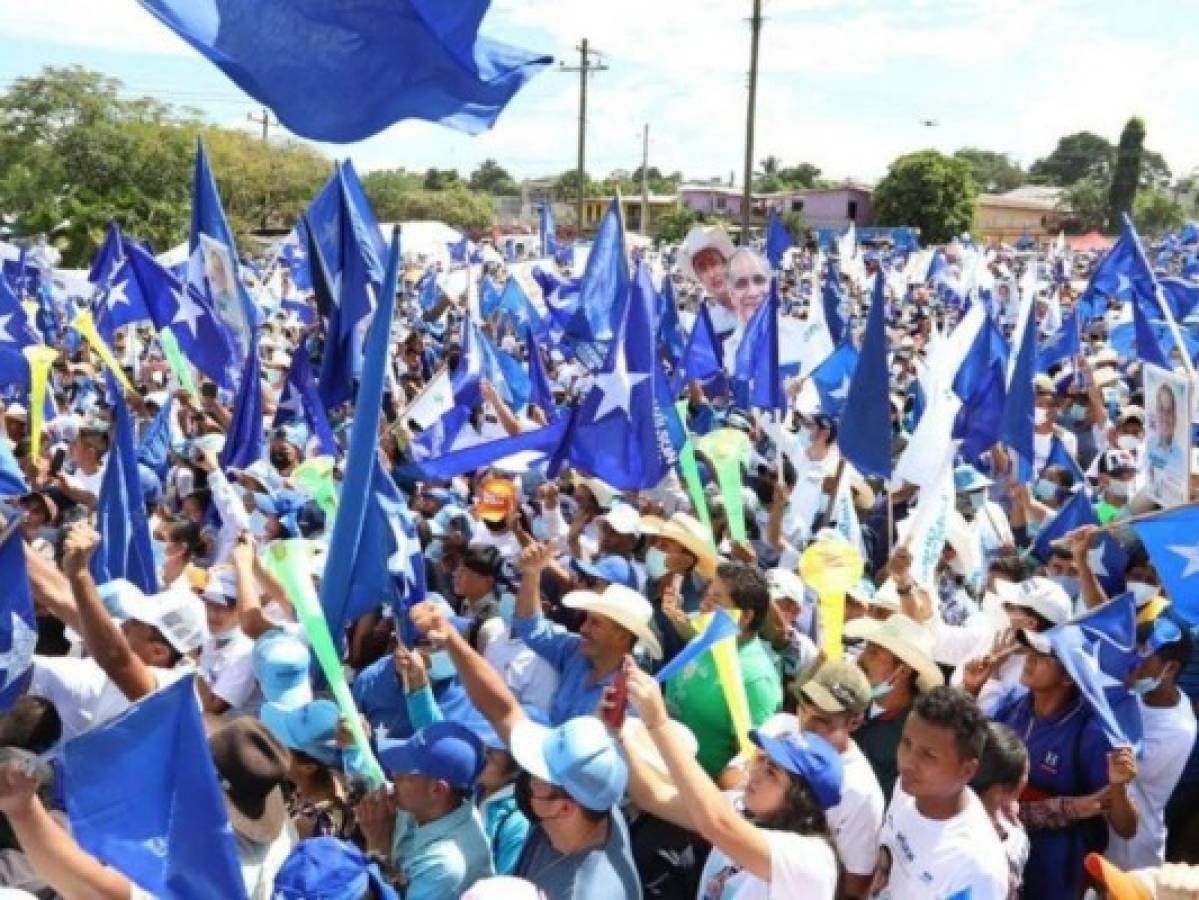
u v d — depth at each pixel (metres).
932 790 3.61
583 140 48.06
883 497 8.96
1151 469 7.51
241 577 5.61
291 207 55.56
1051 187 127.94
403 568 6.19
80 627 4.86
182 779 3.26
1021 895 4.65
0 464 7.77
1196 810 5.22
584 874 3.63
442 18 3.34
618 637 5.10
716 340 13.06
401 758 3.83
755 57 36.62
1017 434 9.31
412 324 22.58
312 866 3.11
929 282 31.27
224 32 3.46
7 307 11.28
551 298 18.08
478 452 7.64
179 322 11.63
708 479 9.52
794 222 60.28
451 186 80.00
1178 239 49.44
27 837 3.00
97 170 50.34
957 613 7.32
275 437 10.78
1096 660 4.76
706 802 3.42
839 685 4.03
